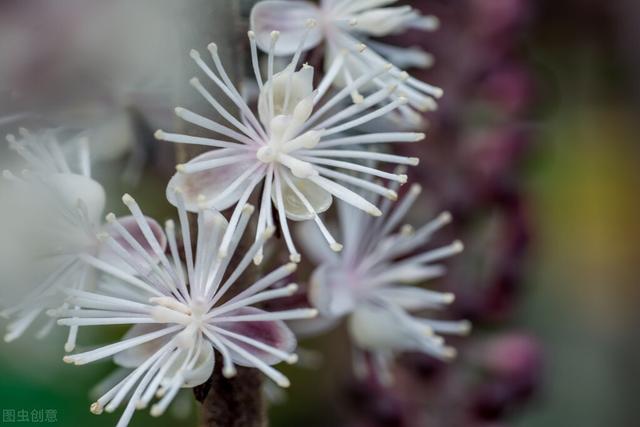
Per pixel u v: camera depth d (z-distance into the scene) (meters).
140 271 0.13
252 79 0.14
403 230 0.15
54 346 0.18
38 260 0.13
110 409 0.13
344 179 0.13
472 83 0.19
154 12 0.13
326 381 0.21
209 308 0.13
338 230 0.16
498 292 0.19
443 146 0.19
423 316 0.19
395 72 0.14
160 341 0.13
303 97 0.13
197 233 0.13
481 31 0.19
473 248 0.19
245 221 0.13
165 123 0.15
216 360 0.14
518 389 0.18
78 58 0.14
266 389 0.15
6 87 0.14
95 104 0.14
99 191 0.14
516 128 0.19
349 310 0.14
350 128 0.14
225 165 0.13
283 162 0.13
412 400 0.18
